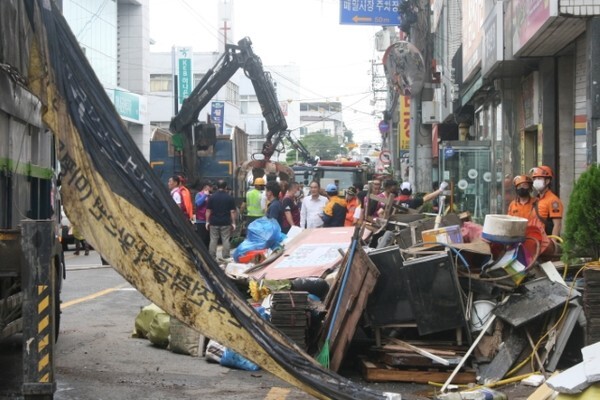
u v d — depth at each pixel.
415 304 8.90
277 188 18.09
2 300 7.44
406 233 11.06
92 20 50.16
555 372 8.36
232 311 6.52
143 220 6.43
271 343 6.61
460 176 23.83
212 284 6.52
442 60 36.69
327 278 10.77
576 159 16.03
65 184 6.33
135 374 8.88
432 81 24.17
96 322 12.20
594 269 7.99
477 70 24.27
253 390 8.26
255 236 14.73
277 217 18.00
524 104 21.20
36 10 6.50
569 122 18.02
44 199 10.42
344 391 6.64
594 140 13.12
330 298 9.38
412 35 22.94
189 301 6.45
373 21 29.20
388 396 6.67
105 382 8.46
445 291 8.90
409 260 9.04
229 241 20.64
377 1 29.06
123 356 9.83
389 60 22.52
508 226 9.03
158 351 10.20
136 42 58.56
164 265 6.42
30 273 5.98
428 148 24.64
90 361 9.50
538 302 8.70
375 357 9.03
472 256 9.62
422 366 8.64
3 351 10.09
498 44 18.73
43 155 10.34
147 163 6.53
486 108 28.30
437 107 24.28
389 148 63.69
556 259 9.76
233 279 11.30
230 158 30.09
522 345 8.65
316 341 9.02
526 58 18.30
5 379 8.45
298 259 12.10
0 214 7.84
